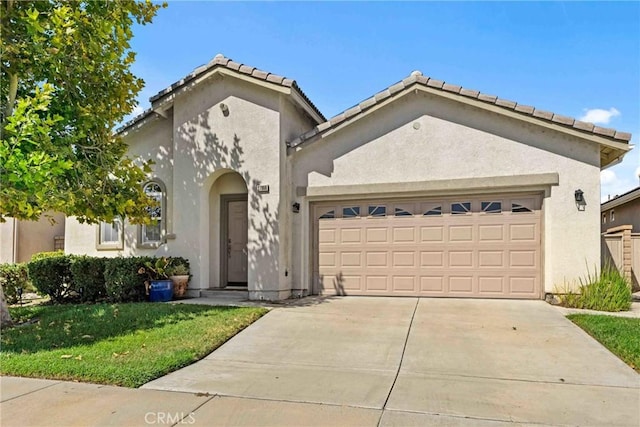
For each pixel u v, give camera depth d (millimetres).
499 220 11773
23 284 13461
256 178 12680
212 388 5668
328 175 12914
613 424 4594
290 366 6637
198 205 13234
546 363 6633
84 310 10297
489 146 11727
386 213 12656
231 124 13023
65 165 7879
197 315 9695
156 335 8055
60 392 5492
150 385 5777
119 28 9469
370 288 12680
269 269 12344
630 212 19578
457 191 11977
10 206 7711
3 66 8773
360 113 12414
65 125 9539
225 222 14055
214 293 13086
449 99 11945
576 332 8289
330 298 12367
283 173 12781
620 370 6312
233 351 7441
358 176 12664
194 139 13352
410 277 12375
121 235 14148
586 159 11102
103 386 5715
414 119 12305
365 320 9477
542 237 11438
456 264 12047
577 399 5277
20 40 8789
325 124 12617
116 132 13984
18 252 18297
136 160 14266
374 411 4934
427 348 7438
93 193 9227
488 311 10141
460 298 11922
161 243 13688
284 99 12969
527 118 11219
